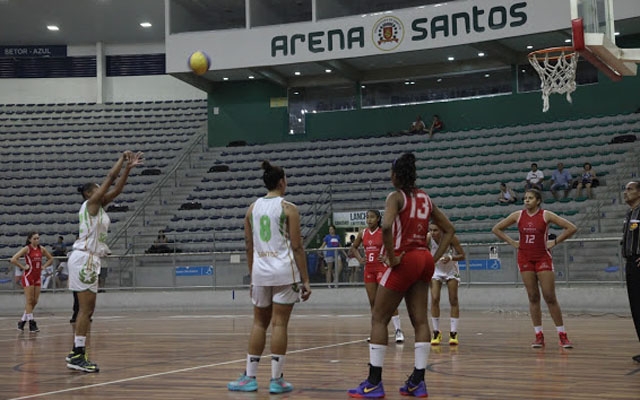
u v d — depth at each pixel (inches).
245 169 1123.9
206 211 1019.9
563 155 960.3
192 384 260.8
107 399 229.8
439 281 392.5
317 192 1017.5
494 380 256.5
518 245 370.0
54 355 382.3
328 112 1170.0
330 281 784.9
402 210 223.0
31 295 568.7
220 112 1205.1
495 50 998.4
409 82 1138.0
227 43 1057.5
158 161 1194.6
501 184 902.4
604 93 1019.3
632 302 303.3
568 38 967.6
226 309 822.5
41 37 1362.0
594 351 346.6
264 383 259.1
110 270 853.2
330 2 1019.9
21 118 1348.4
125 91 1405.0
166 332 527.2
